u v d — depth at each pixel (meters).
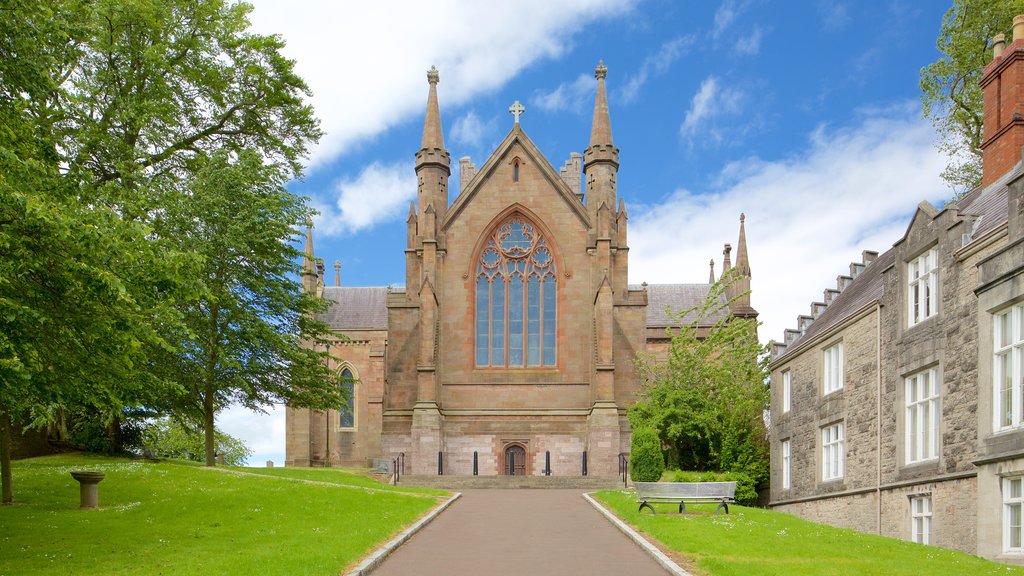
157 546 21.36
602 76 58.16
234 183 41.03
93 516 26.66
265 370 43.00
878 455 29.80
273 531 23.91
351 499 31.41
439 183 57.19
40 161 21.45
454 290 56.47
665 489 27.66
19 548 21.14
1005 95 26.97
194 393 41.88
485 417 55.25
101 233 19.03
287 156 43.06
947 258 25.55
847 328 33.00
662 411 48.25
